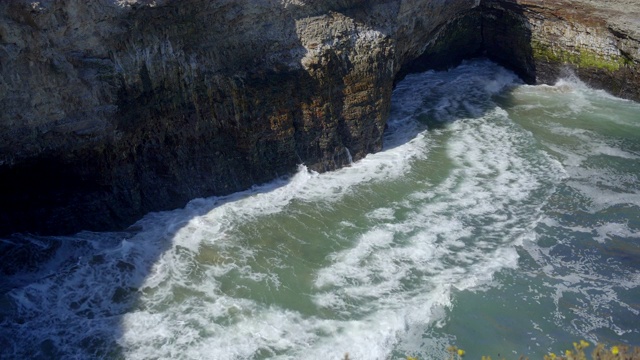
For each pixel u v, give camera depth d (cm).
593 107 2766
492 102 2781
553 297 1728
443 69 3089
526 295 1730
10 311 1555
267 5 1972
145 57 1781
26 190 1716
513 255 1862
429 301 1675
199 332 1547
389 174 2194
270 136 2027
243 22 1948
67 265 1705
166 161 1898
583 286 1777
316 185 2100
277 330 1564
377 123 2269
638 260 1880
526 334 1614
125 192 1842
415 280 1752
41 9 1578
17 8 1548
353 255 1822
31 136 1639
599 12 2862
